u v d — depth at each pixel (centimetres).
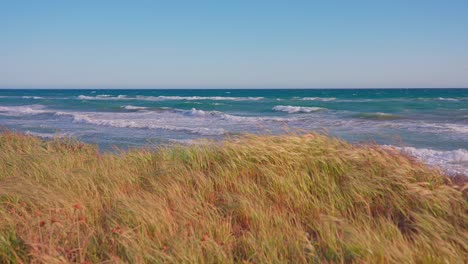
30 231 392
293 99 6631
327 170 592
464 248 386
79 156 812
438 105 4359
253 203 518
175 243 381
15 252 366
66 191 539
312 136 695
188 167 662
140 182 626
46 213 455
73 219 448
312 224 469
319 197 541
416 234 422
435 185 557
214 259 369
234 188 581
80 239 403
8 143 1005
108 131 2238
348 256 369
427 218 439
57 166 693
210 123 2722
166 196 543
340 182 574
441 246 370
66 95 10150
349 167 602
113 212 469
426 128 2223
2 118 3194
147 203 480
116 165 713
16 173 661
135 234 400
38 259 342
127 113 3791
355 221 457
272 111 4134
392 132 2061
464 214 457
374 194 532
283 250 389
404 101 5322
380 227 440
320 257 373
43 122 2822
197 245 379
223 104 5278
